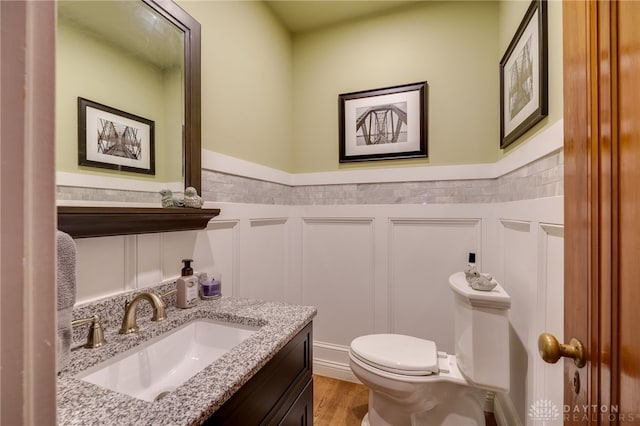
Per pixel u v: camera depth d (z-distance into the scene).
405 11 1.83
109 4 0.88
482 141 1.69
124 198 0.91
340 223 1.99
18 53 0.23
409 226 1.84
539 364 1.04
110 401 0.54
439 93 1.77
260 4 1.70
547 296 0.97
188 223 1.10
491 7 1.68
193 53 1.15
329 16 1.91
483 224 1.69
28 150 0.24
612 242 0.40
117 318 0.88
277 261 1.89
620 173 0.38
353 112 1.94
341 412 1.61
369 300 1.91
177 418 0.50
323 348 2.00
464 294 1.16
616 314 0.39
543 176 1.01
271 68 1.81
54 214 0.26
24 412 0.24
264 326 0.91
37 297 0.24
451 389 1.26
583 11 0.48
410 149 1.81
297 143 2.09
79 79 0.80
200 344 1.00
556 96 0.91
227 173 1.41
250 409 0.70
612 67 0.40
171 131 1.07
